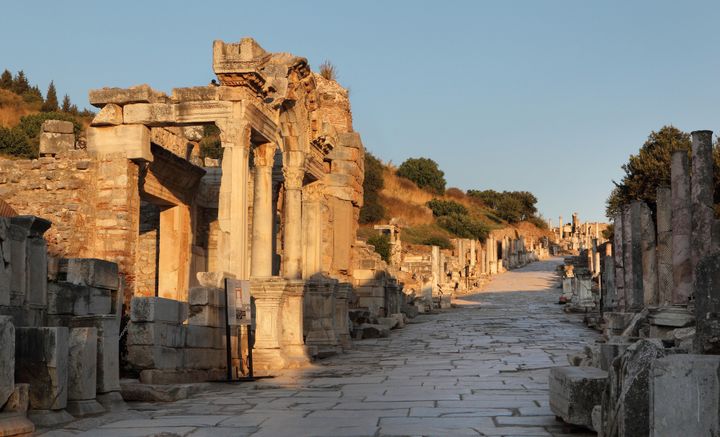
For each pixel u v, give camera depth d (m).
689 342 9.77
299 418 10.55
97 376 11.01
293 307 19.77
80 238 19.73
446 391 13.39
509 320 35.12
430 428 9.52
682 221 18.31
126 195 20.06
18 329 9.66
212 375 15.77
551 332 28.84
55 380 9.59
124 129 20.06
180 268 24.94
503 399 12.20
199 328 15.23
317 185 24.34
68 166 20.12
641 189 47.91
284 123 21.66
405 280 50.16
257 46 18.36
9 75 83.19
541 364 18.09
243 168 18.05
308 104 22.33
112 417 10.60
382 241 51.19
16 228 10.66
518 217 106.38
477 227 80.62
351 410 11.24
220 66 17.98
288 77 20.58
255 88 18.59
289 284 19.59
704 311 7.75
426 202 84.19
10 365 8.88
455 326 32.44
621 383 7.61
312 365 18.88
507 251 81.50
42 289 11.14
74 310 11.41
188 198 25.61
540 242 103.12
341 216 26.98
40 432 9.10
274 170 25.17
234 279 15.91
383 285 32.44
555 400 9.85
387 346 24.70
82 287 11.59
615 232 28.02
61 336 9.76
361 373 16.86
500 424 9.78
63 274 11.70
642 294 23.75
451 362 19.08
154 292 26.17
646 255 23.33
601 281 33.56
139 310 13.37
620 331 22.42
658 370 6.49
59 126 20.98
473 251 68.12
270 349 17.94
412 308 37.94
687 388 6.34
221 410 11.44
